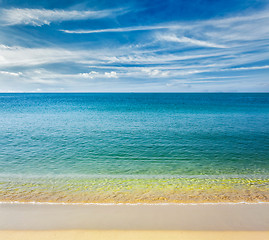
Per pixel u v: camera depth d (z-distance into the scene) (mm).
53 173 10430
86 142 16969
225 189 8516
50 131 21703
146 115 36562
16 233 5473
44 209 6758
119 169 11109
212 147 15453
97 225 5852
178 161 12461
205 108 50750
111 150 14703
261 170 10984
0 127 24078
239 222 6047
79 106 61625
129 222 6016
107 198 7602
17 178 9703
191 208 6859
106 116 35188
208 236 5414
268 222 6047
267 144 16234
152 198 7617
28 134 20047
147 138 18359
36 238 5281
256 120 29469
